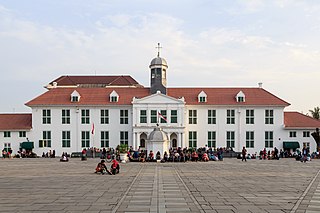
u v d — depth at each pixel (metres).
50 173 35.75
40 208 16.98
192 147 78.56
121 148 57.00
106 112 82.81
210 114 82.50
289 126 80.94
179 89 87.25
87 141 82.38
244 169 41.19
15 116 85.56
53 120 82.25
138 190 23.09
